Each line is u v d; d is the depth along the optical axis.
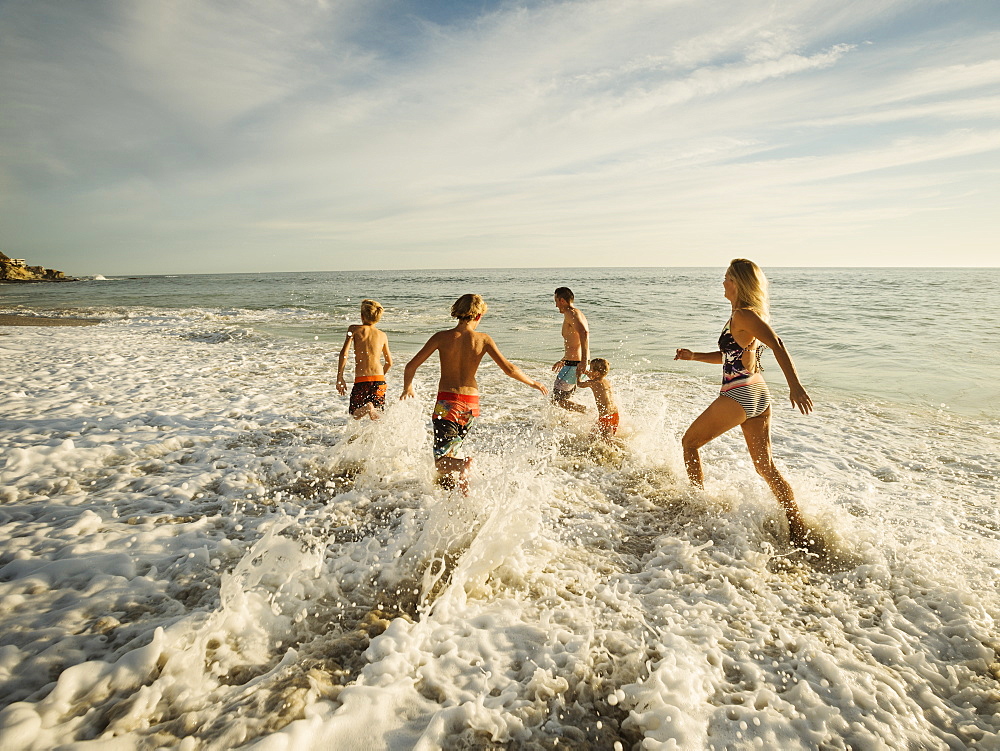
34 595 2.97
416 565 3.40
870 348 12.14
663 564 3.55
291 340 14.78
